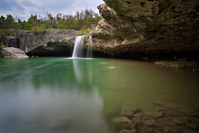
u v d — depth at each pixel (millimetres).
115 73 6422
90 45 14125
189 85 3969
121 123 2041
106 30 9250
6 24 29141
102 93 3615
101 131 1958
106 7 6113
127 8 4332
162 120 2105
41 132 2004
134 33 6953
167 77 5078
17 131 2061
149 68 7355
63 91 3920
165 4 3633
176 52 9141
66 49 19625
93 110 2645
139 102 2891
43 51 20672
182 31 5293
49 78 5738
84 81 5059
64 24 35625
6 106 2975
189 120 2072
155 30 5734
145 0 3520
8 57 18688
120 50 12562
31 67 9211
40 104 3035
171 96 3156
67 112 2602
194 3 3307
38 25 32812
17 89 4215
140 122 2080
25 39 20125
